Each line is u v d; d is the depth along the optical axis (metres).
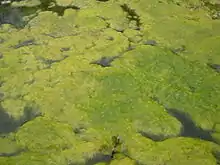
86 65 22.62
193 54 23.64
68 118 19.33
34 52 23.81
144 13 27.80
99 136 18.28
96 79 21.55
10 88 21.17
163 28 26.00
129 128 18.67
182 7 28.58
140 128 18.70
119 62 22.83
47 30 26.03
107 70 22.19
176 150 17.45
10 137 18.36
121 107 19.80
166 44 24.53
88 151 17.50
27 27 26.44
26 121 19.36
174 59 22.98
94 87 21.09
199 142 17.92
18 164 16.81
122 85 21.17
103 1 29.39
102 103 20.06
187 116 19.42
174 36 25.22
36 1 29.53
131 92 20.73
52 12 28.12
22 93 20.83
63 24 26.67
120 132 18.48
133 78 21.58
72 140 18.08
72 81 21.45
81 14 27.66
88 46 24.36
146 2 28.95
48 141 17.98
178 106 19.91
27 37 25.30
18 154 17.47
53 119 19.27
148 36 25.31
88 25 26.45
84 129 18.75
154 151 17.42
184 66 22.48
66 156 17.30
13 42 24.83
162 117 19.17
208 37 25.11
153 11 27.97
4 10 28.61
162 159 17.06
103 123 19.00
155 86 21.05
